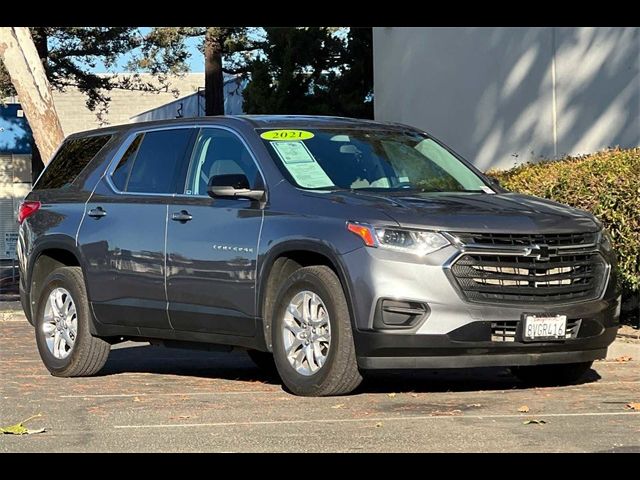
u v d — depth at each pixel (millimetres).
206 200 9984
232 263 9617
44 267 11602
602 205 12102
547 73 19672
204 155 10258
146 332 10461
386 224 8734
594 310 9133
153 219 10328
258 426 7785
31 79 21641
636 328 12328
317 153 9859
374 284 8656
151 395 9531
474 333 8680
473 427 7539
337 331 8844
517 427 7512
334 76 30562
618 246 11961
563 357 9070
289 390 9555
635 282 11891
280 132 9984
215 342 9930
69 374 11008
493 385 9914
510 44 20578
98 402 9156
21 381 10711
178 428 7785
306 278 9078
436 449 6820
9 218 36344
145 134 10922
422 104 23375
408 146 10359
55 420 8227
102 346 10953
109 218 10742
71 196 11297
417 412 8219
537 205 9445
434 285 8625
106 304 10703
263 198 9555
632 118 17984
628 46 18047
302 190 9422
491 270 8766
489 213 8984
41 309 11305
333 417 8070
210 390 9828
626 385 9641
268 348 9484
